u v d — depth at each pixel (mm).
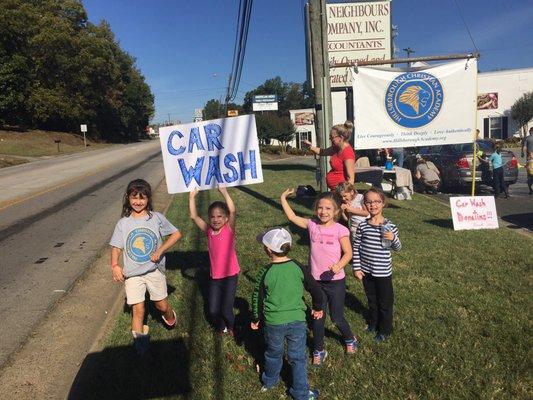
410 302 5062
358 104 9141
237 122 5230
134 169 23609
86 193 15102
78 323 5113
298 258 6617
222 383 3711
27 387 3883
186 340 4426
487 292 5309
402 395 3502
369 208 4340
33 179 20312
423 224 8875
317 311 3820
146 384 3740
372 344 4234
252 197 12805
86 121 67688
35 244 8578
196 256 6961
